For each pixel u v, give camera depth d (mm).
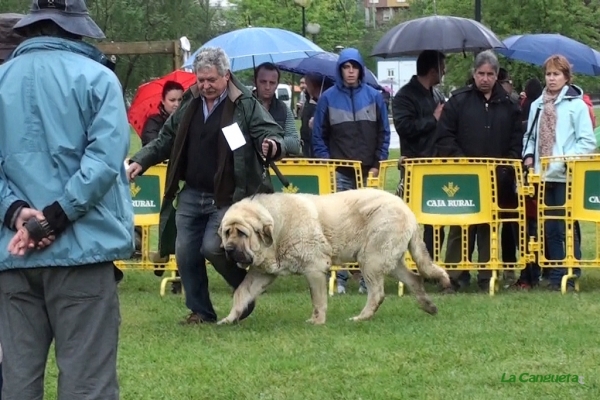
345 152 10320
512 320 8047
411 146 10438
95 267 4395
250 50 11133
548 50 13484
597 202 9617
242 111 7516
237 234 7328
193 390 5984
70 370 4395
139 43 16797
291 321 8227
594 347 6988
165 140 7848
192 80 11477
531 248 9828
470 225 10047
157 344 7289
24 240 4223
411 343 7168
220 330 7754
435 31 10836
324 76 12633
